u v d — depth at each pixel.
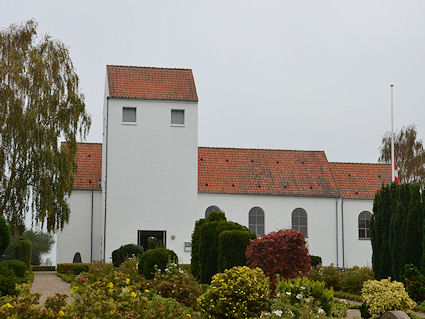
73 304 14.17
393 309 18.25
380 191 27.62
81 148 49.03
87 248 45.44
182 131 43.75
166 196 43.06
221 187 45.16
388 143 65.94
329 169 49.06
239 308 17.22
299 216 46.06
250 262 22.34
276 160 49.06
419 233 25.56
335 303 19.86
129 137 43.12
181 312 15.81
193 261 29.30
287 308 16.44
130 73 45.47
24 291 13.97
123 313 14.23
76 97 39.88
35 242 65.12
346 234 46.59
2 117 36.84
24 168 37.16
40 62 38.22
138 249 39.41
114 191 42.50
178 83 45.31
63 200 38.50
